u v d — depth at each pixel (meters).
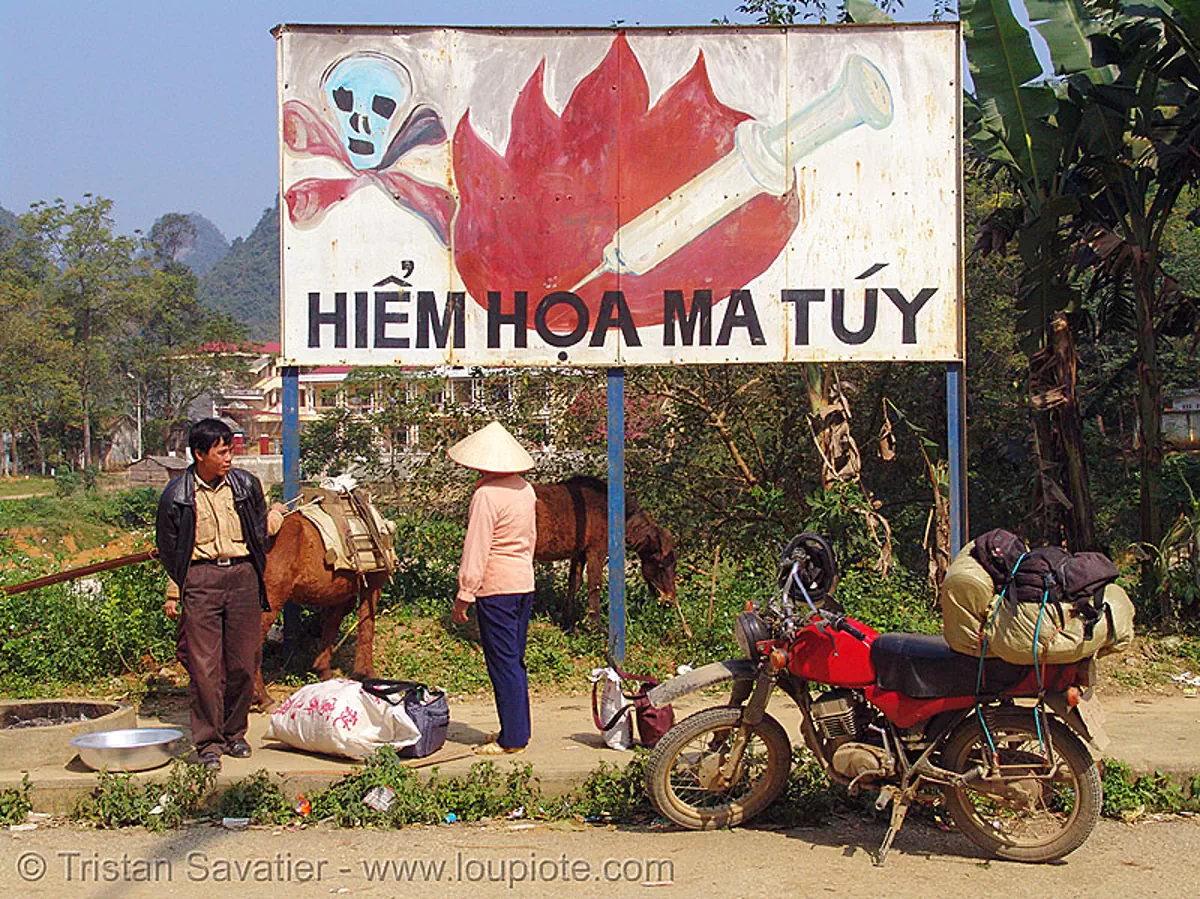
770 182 8.70
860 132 8.69
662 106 8.72
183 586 6.62
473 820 6.28
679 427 12.45
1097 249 10.45
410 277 8.71
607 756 6.83
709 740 6.12
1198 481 11.49
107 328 70.62
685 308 8.73
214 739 6.68
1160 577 9.92
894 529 12.41
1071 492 10.72
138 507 37.66
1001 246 11.64
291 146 8.66
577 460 12.34
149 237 95.88
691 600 9.98
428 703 6.84
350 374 12.67
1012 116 10.46
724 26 8.68
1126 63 10.41
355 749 6.64
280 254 8.70
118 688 8.50
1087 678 5.53
